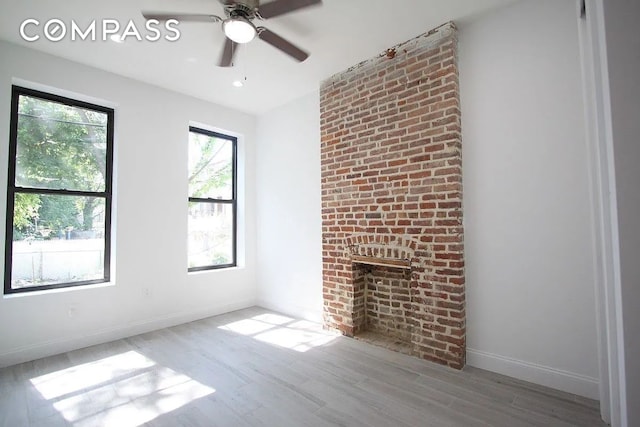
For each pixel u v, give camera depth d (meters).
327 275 3.36
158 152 3.50
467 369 2.40
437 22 2.49
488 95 2.41
